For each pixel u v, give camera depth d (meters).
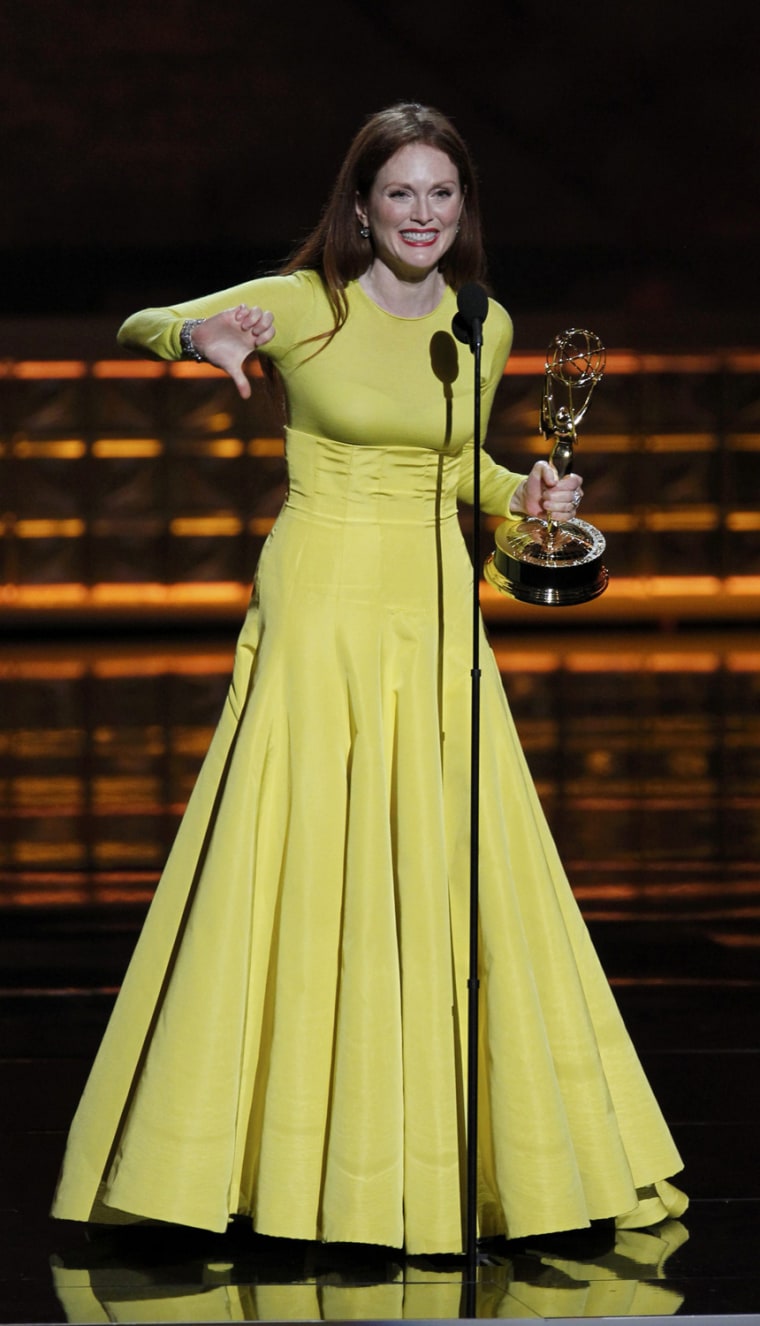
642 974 17.36
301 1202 9.78
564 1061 10.26
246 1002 10.01
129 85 49.22
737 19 49.09
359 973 9.80
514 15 49.06
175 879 10.36
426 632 10.27
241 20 48.56
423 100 49.88
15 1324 8.96
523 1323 8.95
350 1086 9.75
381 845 9.91
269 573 10.38
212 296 9.93
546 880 10.41
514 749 10.52
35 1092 13.27
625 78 49.75
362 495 10.24
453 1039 9.98
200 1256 10.00
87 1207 10.20
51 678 40.59
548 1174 9.90
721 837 24.31
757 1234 10.41
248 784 10.02
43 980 17.02
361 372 10.05
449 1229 9.85
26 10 48.19
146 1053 10.08
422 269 9.94
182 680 40.25
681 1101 13.12
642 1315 9.05
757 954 18.17
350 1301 9.28
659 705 36.06
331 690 10.12
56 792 27.45
